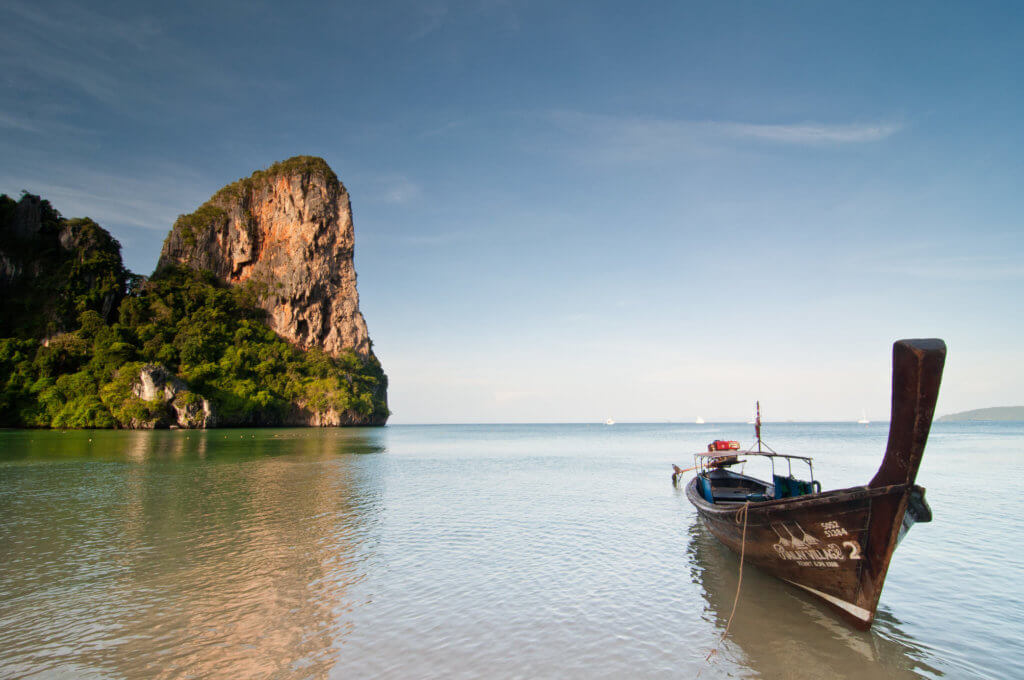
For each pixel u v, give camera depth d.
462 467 36.88
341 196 170.75
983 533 16.16
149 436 69.69
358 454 47.81
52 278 106.62
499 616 9.86
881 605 10.47
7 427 86.19
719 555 14.05
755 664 8.03
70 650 8.31
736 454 16.50
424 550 14.42
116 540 15.21
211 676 7.57
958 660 8.18
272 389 122.12
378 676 7.59
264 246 163.88
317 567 12.79
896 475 8.16
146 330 108.31
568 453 52.75
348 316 164.75
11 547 14.41
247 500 22.03
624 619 9.76
